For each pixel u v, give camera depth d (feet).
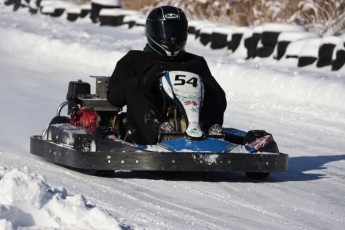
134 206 60.95
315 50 156.66
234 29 186.29
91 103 81.46
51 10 284.00
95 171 73.00
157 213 59.00
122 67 79.71
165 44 79.00
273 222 59.06
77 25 250.37
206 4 251.39
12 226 45.57
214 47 196.24
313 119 121.19
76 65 172.96
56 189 53.36
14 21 246.27
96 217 48.60
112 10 251.80
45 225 48.29
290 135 109.29
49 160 80.84
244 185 73.56
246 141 76.64
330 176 81.87
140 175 75.20
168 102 75.87
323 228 58.18
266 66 155.12
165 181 72.84
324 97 129.08
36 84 141.49
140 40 202.80
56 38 191.93
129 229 49.73
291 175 81.46
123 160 69.67
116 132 73.41
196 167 69.51
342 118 121.29
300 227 57.98
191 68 79.15
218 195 68.03
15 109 112.57
